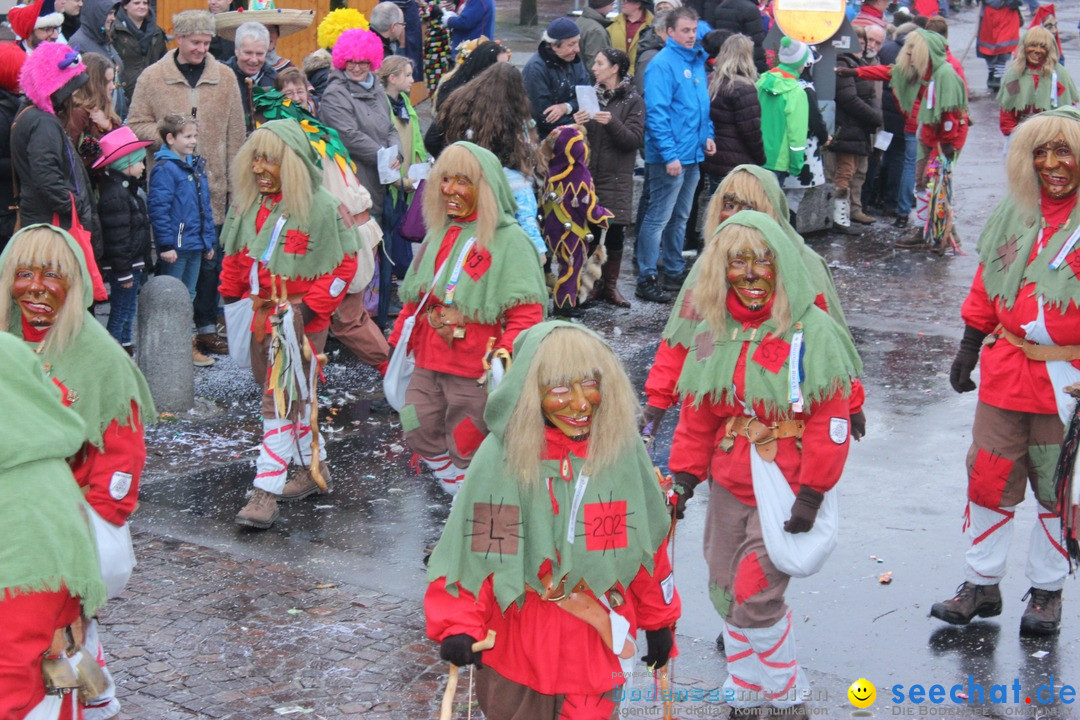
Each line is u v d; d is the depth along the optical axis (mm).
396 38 13195
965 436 9383
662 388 5852
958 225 16250
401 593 6984
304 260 7844
